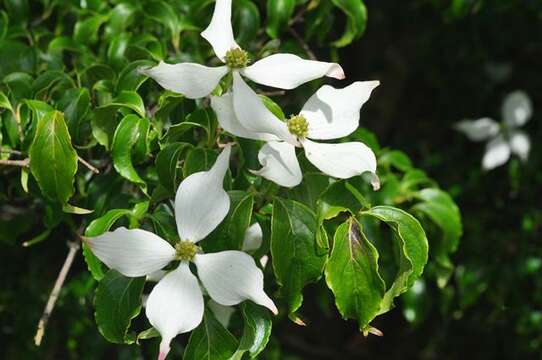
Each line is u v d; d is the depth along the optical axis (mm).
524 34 1126
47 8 805
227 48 644
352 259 609
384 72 1295
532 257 1018
